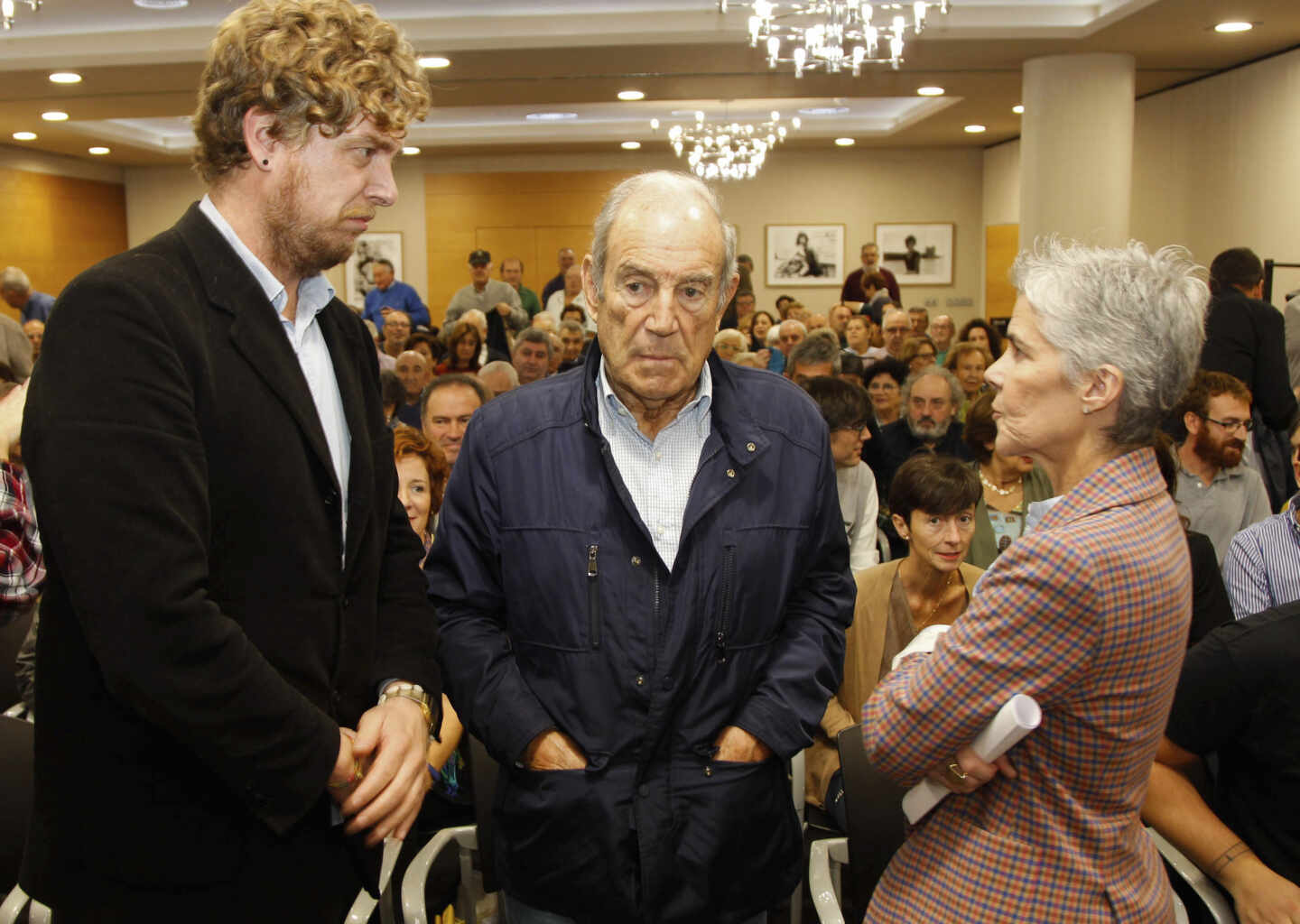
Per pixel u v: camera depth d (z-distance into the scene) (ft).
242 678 3.37
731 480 4.71
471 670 4.78
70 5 19.90
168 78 23.09
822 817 7.47
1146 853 4.04
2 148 33.68
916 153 40.19
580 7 20.66
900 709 3.82
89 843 3.58
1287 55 21.77
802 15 20.34
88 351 3.28
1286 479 13.76
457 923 6.84
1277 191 22.33
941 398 13.65
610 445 4.77
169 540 3.26
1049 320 3.75
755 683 4.84
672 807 4.59
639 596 4.62
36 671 3.62
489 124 36.68
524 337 18.93
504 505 4.79
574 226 40.65
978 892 3.82
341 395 4.23
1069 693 3.62
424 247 41.19
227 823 3.70
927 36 20.71
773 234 40.81
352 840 4.10
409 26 21.09
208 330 3.62
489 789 6.06
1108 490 3.73
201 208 3.84
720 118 36.27
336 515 3.97
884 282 33.78
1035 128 22.79
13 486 7.76
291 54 3.55
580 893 4.59
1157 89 27.12
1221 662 4.99
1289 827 5.03
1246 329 15.21
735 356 19.54
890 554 12.79
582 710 4.63
